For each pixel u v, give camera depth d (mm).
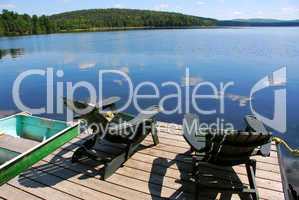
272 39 41250
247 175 3383
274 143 4273
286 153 6266
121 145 4312
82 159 3900
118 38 46438
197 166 3422
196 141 3299
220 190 3074
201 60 19953
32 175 3535
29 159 3598
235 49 27266
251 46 30375
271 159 3797
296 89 11648
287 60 19531
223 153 3025
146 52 25266
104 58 21859
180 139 4473
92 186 3309
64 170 3648
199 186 3027
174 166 3695
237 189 2986
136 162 3801
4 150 3920
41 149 3766
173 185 3309
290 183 4863
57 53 26500
